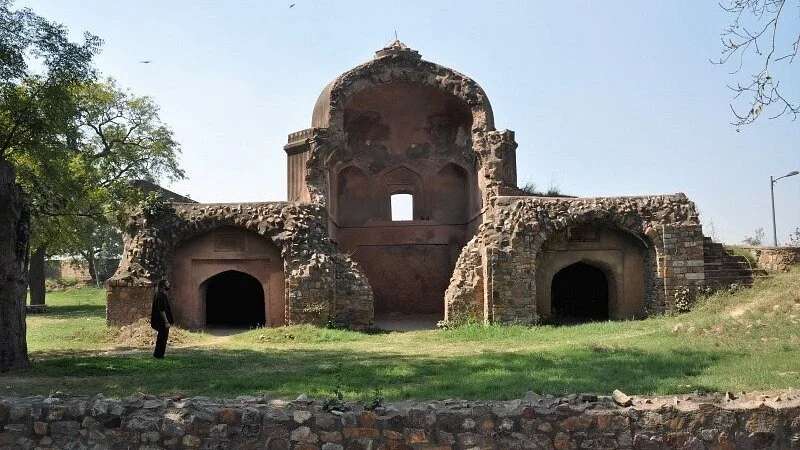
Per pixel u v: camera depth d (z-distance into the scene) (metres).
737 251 21.34
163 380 9.59
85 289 44.16
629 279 19.80
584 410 6.39
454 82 22.81
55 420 6.69
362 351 14.05
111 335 17.16
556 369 9.93
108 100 30.84
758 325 12.95
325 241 20.36
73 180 16.25
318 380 9.35
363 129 25.91
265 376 9.89
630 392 7.81
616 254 19.88
